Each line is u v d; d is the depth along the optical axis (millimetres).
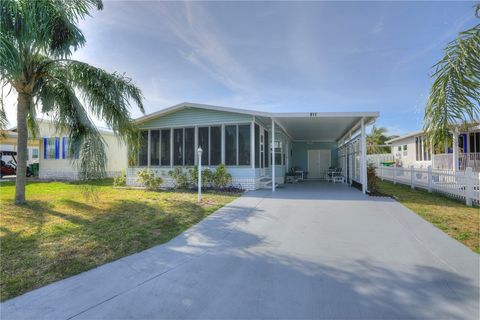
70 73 8406
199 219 6766
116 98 8430
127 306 2896
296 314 2736
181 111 13516
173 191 12039
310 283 3393
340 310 2797
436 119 3396
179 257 4301
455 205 8602
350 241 5047
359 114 10883
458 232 5586
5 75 5457
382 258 4195
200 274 3682
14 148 23797
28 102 8516
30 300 3004
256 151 12875
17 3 5852
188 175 12922
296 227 6031
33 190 12398
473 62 3113
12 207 8086
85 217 6898
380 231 5684
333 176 18359
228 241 5090
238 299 3029
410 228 5895
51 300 3006
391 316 2688
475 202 8562
